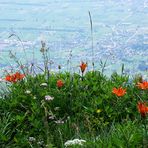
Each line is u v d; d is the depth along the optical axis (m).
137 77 7.94
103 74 8.38
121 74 8.23
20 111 7.30
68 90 7.77
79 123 6.98
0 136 6.51
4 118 6.92
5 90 7.67
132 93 7.57
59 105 7.44
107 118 7.20
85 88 7.82
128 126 5.89
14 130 6.80
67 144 5.58
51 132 6.72
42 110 7.25
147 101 7.16
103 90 7.82
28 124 6.99
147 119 5.93
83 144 5.57
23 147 6.43
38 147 6.32
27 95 7.51
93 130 6.56
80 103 7.41
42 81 7.92
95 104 7.36
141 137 5.54
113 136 5.62
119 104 7.32
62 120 7.21
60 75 8.28
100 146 5.46
